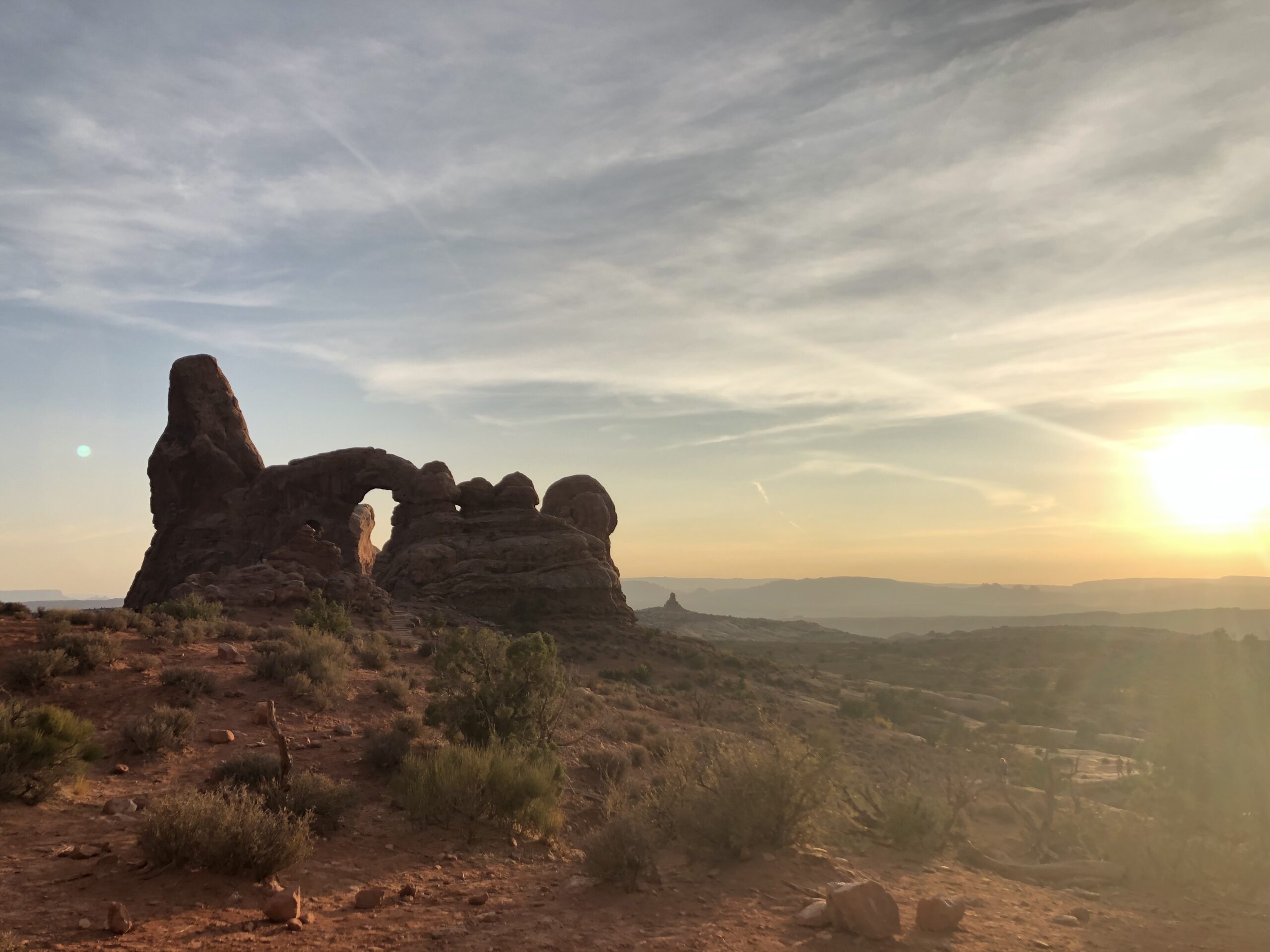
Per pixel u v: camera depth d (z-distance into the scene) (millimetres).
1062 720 64562
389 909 8578
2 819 10797
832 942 7621
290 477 92125
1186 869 11961
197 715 18594
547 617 81000
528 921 8141
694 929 7914
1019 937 8328
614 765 20500
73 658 20422
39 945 6754
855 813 14820
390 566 86438
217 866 8969
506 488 94625
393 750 16797
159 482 94625
